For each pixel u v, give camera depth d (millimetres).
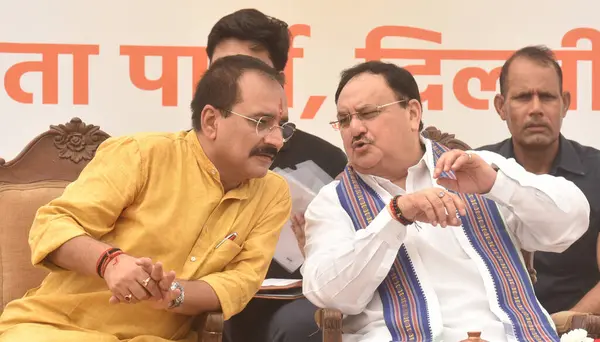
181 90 5844
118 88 5809
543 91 5430
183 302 3693
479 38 5910
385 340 3852
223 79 3932
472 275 4031
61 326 3758
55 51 5777
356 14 5891
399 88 4180
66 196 3818
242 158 3908
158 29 5832
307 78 5875
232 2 5859
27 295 3963
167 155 3971
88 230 3768
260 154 3926
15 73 5750
